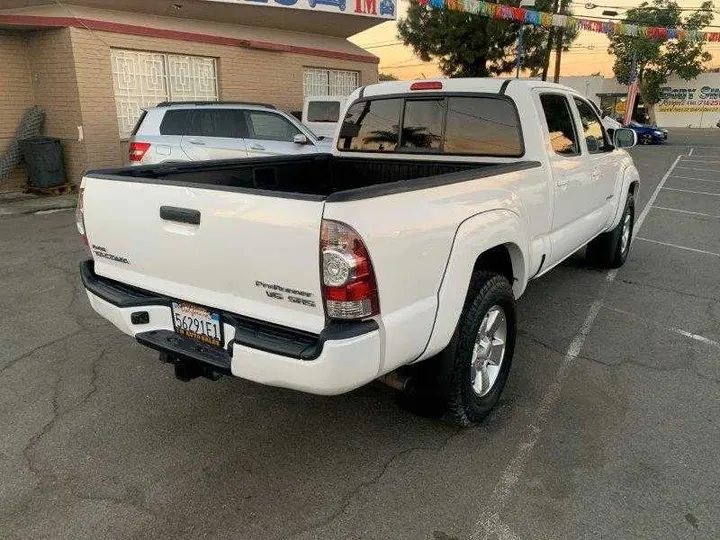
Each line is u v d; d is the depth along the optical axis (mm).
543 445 3115
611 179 5566
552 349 4324
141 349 4285
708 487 2773
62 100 11180
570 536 2461
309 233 2258
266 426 3309
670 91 53906
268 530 2492
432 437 3199
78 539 2438
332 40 16484
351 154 4820
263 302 2510
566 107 4465
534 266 3910
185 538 2445
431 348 2736
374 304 2346
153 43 11883
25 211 9602
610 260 6270
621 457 3006
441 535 2469
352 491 2750
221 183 3844
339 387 2322
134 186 2812
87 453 3033
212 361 2631
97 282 3188
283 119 9930
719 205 10930
